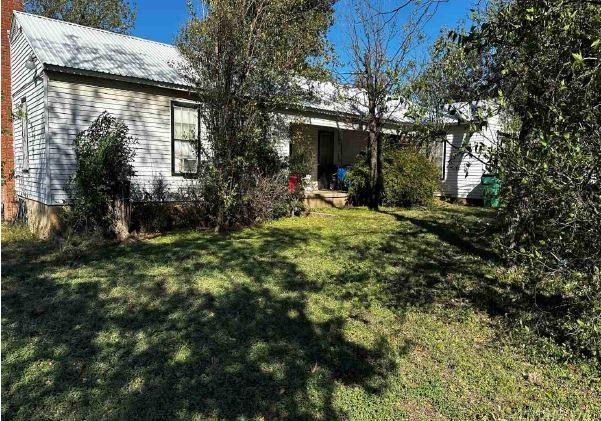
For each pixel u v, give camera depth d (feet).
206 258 21.66
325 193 45.57
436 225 33.35
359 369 10.96
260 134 31.58
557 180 9.02
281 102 32.83
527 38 9.68
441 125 12.51
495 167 10.05
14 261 20.90
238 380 10.25
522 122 10.71
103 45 34.14
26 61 30.91
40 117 28.76
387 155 46.83
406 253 23.57
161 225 30.94
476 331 13.39
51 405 9.15
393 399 9.71
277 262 21.13
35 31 31.53
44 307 14.65
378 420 8.96
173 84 31.86
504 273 18.84
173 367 10.75
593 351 10.96
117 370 10.58
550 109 9.05
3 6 36.55
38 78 28.86
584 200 9.03
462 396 9.89
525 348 12.21
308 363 11.16
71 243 24.39
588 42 8.77
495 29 10.46
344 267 20.44
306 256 22.61
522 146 9.90
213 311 14.43
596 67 8.16
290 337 12.62
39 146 29.35
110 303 15.07
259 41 29.71
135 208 29.73
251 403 9.39
